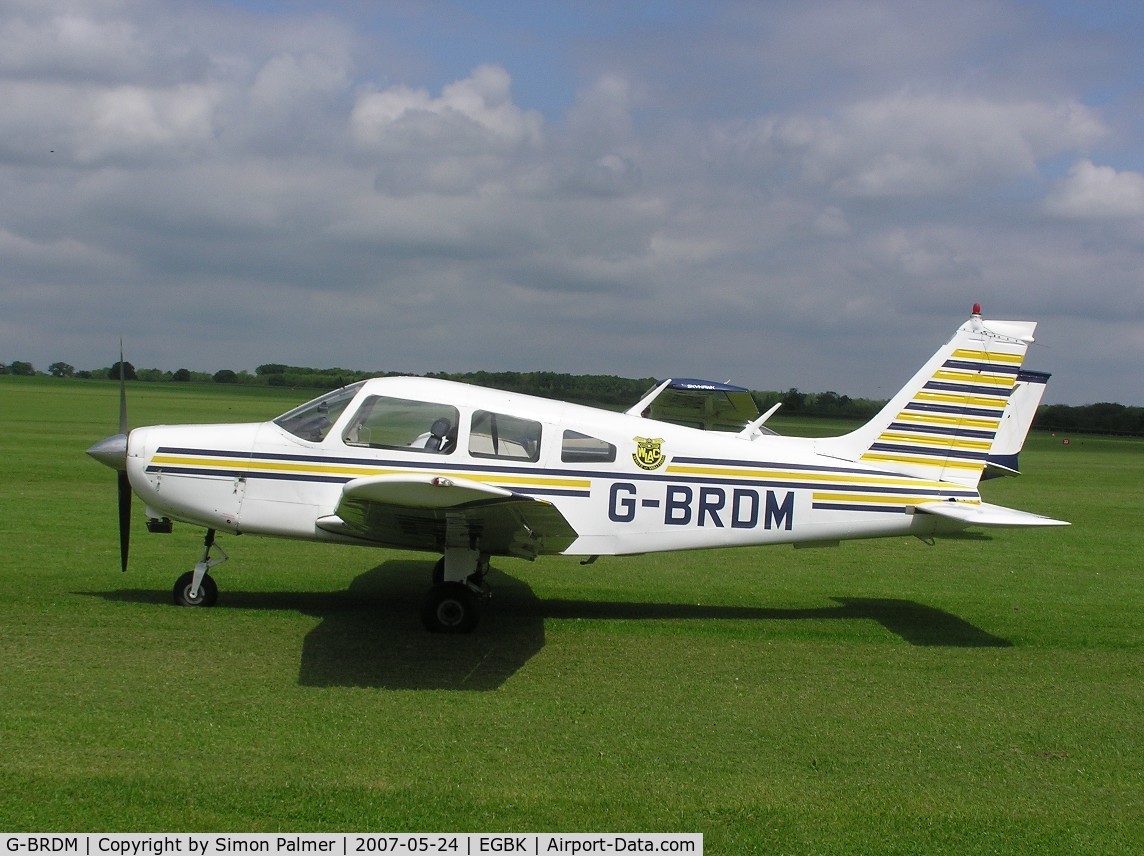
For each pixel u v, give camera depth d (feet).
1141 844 12.53
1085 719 17.40
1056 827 12.94
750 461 23.98
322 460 22.75
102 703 15.85
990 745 15.96
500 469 23.00
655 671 19.47
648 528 23.65
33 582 24.57
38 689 16.39
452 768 13.94
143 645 19.38
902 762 15.05
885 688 18.94
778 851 11.98
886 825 12.80
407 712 16.26
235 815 12.19
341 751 14.37
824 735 16.12
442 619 21.65
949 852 12.13
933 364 25.02
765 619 24.61
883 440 24.91
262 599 24.03
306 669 18.38
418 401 23.06
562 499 23.25
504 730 15.64
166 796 12.59
